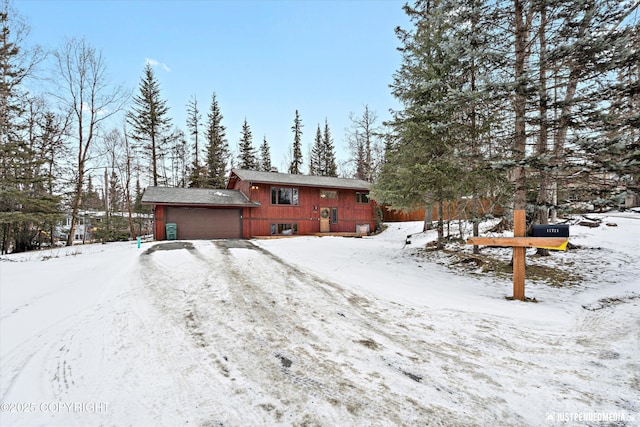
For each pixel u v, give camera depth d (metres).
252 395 2.59
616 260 7.80
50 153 18.83
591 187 6.42
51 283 6.45
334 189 20.97
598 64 5.84
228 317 4.61
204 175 30.44
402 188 10.07
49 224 16.94
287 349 3.57
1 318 4.46
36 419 2.26
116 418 2.28
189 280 6.71
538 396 2.61
